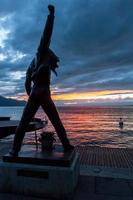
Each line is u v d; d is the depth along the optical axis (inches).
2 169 153.8
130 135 1583.4
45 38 160.6
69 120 3250.5
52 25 158.4
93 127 2171.5
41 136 177.8
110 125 2391.7
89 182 172.2
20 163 154.0
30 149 178.2
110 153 280.1
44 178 147.3
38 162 151.3
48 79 166.9
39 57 166.4
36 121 770.2
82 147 321.1
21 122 165.2
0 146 302.4
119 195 150.3
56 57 173.0
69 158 151.1
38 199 144.9
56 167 146.9
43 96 164.6
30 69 176.4
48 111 169.8
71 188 143.4
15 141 164.4
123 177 183.6
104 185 166.9
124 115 4815.5
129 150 299.9
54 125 172.4
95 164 228.8
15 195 150.1
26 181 149.9
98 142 1259.8
